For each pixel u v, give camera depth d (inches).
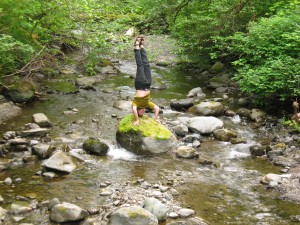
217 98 431.8
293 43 388.2
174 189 239.6
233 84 478.9
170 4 588.1
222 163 281.7
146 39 684.1
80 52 581.6
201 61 562.6
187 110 394.9
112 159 284.7
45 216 206.1
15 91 394.9
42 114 351.3
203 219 208.4
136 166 273.4
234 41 490.0
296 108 338.6
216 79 492.1
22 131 315.9
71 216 200.2
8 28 390.3
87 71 518.9
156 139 295.4
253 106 402.3
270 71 371.9
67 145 293.9
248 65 419.2
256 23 451.5
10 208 211.9
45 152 278.1
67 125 344.2
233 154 298.4
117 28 639.1
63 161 265.4
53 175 252.5
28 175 254.2
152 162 281.1
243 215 213.6
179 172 265.3
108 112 382.6
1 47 334.3
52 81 483.2
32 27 441.1
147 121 307.0
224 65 542.9
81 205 217.5
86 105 402.9
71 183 245.1
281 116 374.9
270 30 418.9
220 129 331.6
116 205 217.6
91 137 319.9
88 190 236.4
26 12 420.2
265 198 232.1
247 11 518.9
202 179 256.1
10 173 256.2
